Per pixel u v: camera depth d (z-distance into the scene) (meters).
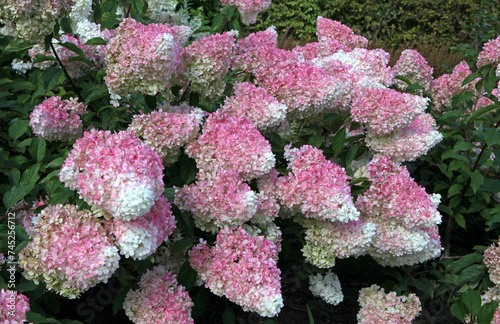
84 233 1.74
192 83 2.45
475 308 2.38
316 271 2.71
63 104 2.47
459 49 5.49
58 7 2.22
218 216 2.16
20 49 2.41
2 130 2.98
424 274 3.07
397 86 4.02
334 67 3.03
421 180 3.89
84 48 2.83
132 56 2.13
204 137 2.23
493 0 7.06
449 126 3.68
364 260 3.05
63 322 1.91
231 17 3.15
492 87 3.31
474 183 3.15
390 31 10.34
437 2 10.09
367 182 2.58
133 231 1.74
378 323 2.52
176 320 2.00
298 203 2.34
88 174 1.70
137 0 2.85
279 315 2.83
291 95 2.63
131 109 2.66
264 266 2.04
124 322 2.56
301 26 9.44
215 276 2.10
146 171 1.71
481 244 3.74
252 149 2.19
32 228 1.89
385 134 2.75
